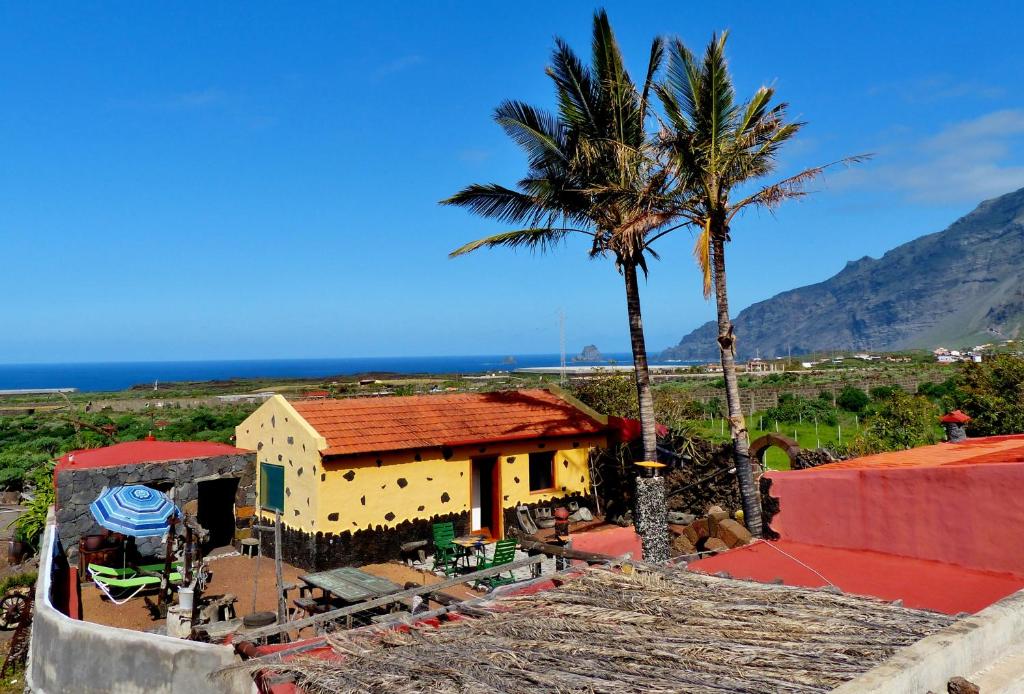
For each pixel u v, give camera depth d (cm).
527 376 6806
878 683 350
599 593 695
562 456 1988
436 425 1803
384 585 1125
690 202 1506
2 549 2005
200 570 1360
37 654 1098
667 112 1479
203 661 926
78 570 1540
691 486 1833
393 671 540
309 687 551
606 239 1697
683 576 738
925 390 4403
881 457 1067
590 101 1700
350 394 5369
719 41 1410
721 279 1464
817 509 929
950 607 709
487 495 1895
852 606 611
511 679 500
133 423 4231
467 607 698
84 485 1609
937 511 816
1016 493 748
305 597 1277
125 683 962
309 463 1597
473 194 1761
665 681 474
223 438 3581
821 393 4888
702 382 6725
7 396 9250
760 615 604
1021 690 395
